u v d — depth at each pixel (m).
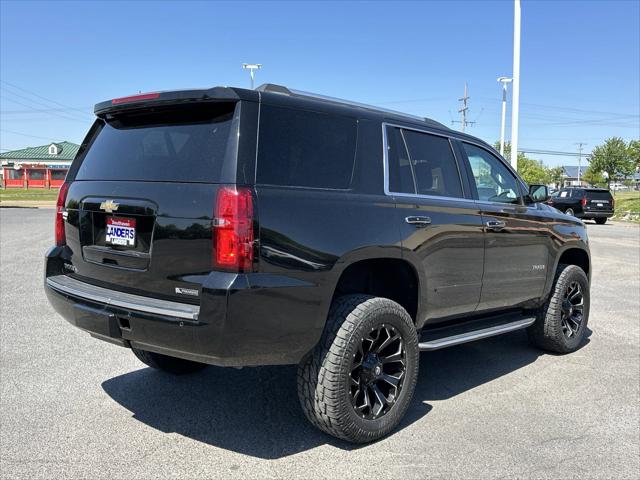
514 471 3.24
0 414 3.87
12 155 80.31
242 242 2.96
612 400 4.38
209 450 3.43
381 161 3.84
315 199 3.31
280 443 3.54
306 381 3.37
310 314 3.20
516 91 20.30
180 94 3.28
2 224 19.03
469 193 4.59
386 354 3.70
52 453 3.34
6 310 6.80
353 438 3.44
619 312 7.64
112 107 3.67
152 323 3.09
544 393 4.52
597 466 3.32
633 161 54.94
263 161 3.15
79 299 3.49
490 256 4.58
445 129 4.60
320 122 3.54
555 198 30.50
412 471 3.22
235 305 2.91
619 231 23.27
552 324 5.44
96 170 3.72
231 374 4.77
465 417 4.01
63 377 4.61
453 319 4.60
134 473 3.14
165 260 3.17
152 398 4.21
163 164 3.32
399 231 3.73
